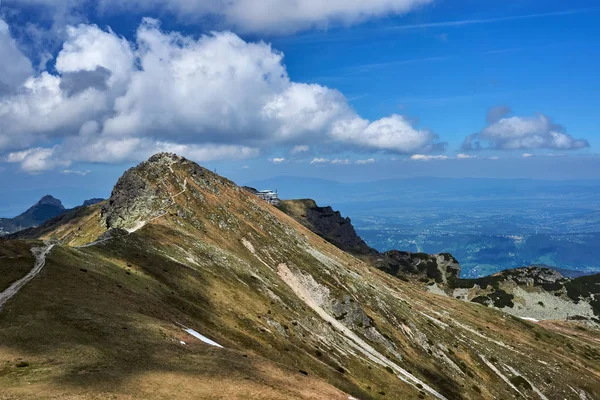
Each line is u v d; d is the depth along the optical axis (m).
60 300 57.62
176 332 60.12
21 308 52.16
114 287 70.75
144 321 59.12
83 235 159.12
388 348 139.50
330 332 126.19
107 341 49.47
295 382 52.84
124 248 101.88
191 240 133.12
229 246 157.00
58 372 39.16
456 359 158.12
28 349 42.94
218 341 70.25
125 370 43.38
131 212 157.88
